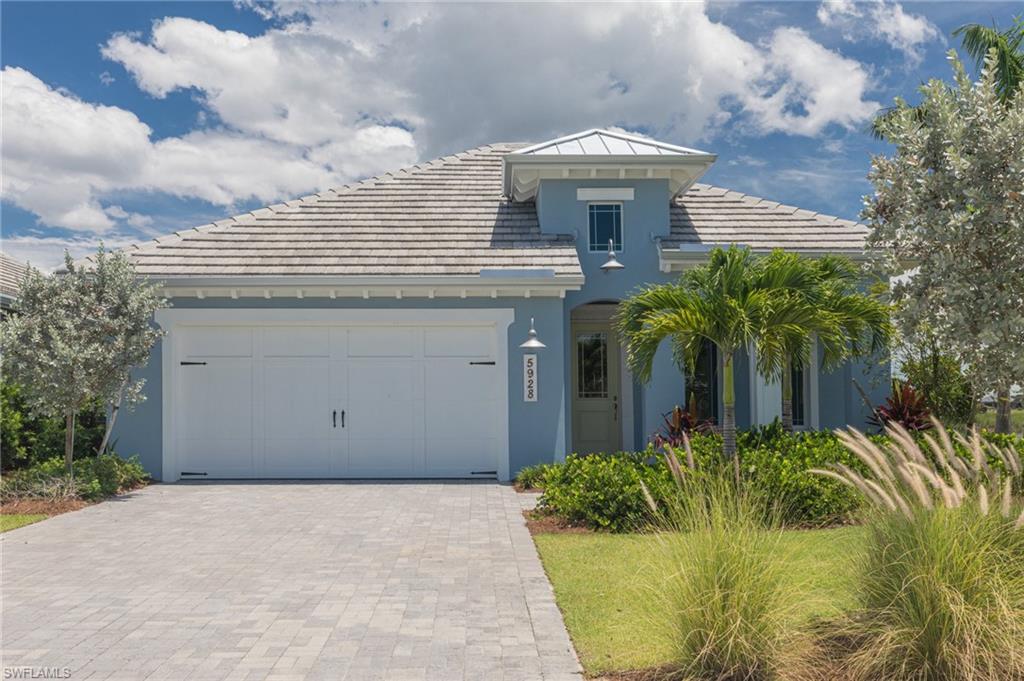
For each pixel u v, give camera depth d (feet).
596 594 24.71
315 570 28.22
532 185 55.88
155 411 49.60
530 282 49.42
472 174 63.67
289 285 49.08
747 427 54.70
